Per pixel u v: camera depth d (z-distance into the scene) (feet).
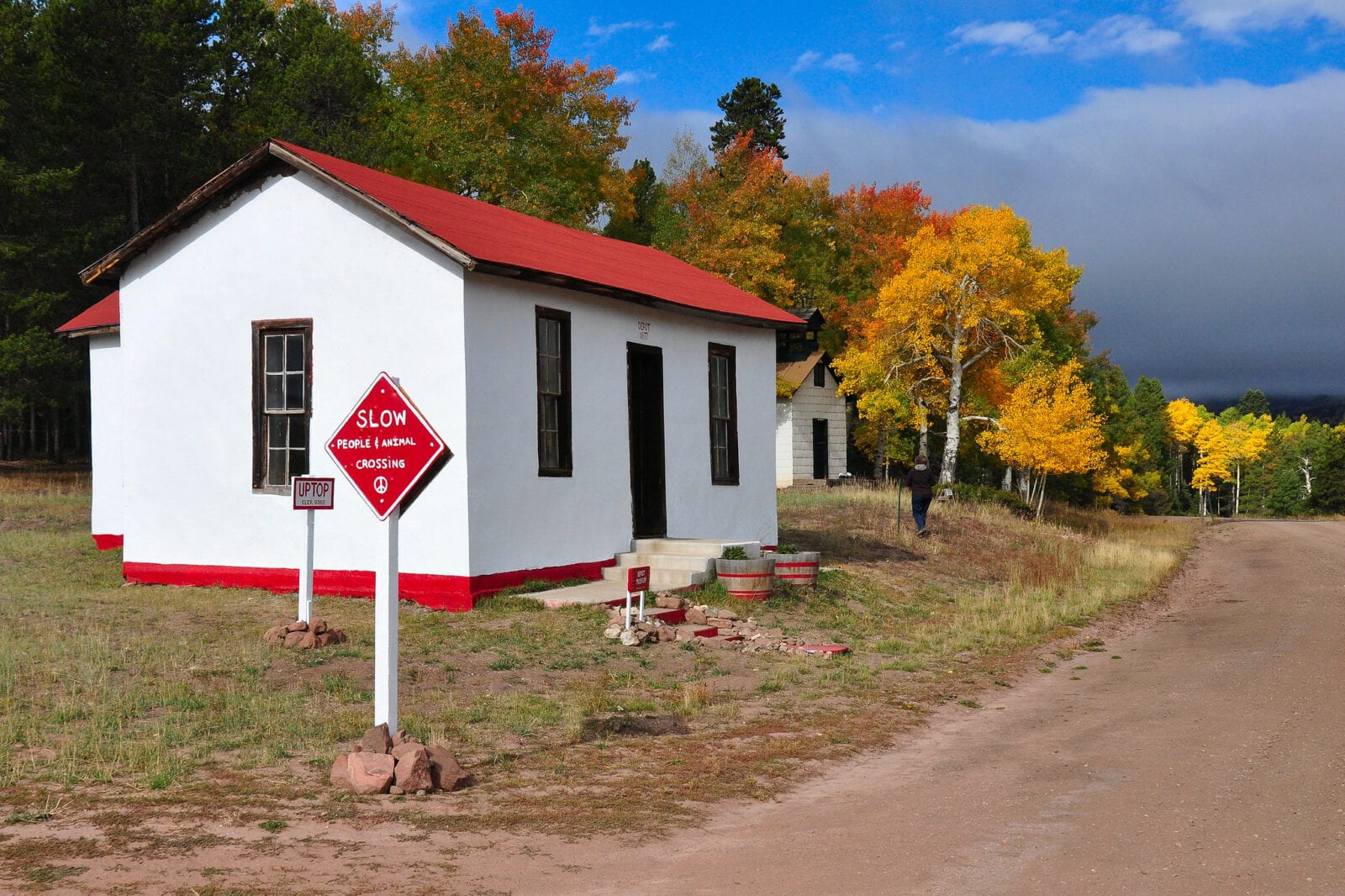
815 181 174.40
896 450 167.73
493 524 47.96
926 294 128.16
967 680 40.65
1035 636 52.03
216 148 120.06
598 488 54.95
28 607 45.27
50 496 92.48
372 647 38.52
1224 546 127.65
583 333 54.03
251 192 51.34
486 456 47.65
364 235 48.70
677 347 61.16
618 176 165.48
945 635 51.03
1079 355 191.72
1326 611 61.62
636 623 43.57
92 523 73.00
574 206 143.02
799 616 52.26
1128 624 58.54
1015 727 32.76
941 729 32.60
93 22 109.70
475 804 22.81
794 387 131.54
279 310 50.72
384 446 25.02
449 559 46.80
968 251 127.13
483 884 17.88
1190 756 28.14
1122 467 213.66
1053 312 154.92
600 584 52.70
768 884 18.17
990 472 198.80
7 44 104.68
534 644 40.47
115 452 66.95
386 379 25.02
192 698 30.73
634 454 59.47
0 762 24.34
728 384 66.08
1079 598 65.72
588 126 154.92
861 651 45.88
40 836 19.36
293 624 39.19
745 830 21.75
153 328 53.62
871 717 33.55
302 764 25.25
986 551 88.12
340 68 130.62
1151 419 332.60
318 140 124.26
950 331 135.23
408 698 32.22
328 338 49.55
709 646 43.45
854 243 172.24
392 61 148.66
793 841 20.97
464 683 34.55
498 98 143.02
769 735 30.58
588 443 54.34
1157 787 24.99
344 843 19.76
